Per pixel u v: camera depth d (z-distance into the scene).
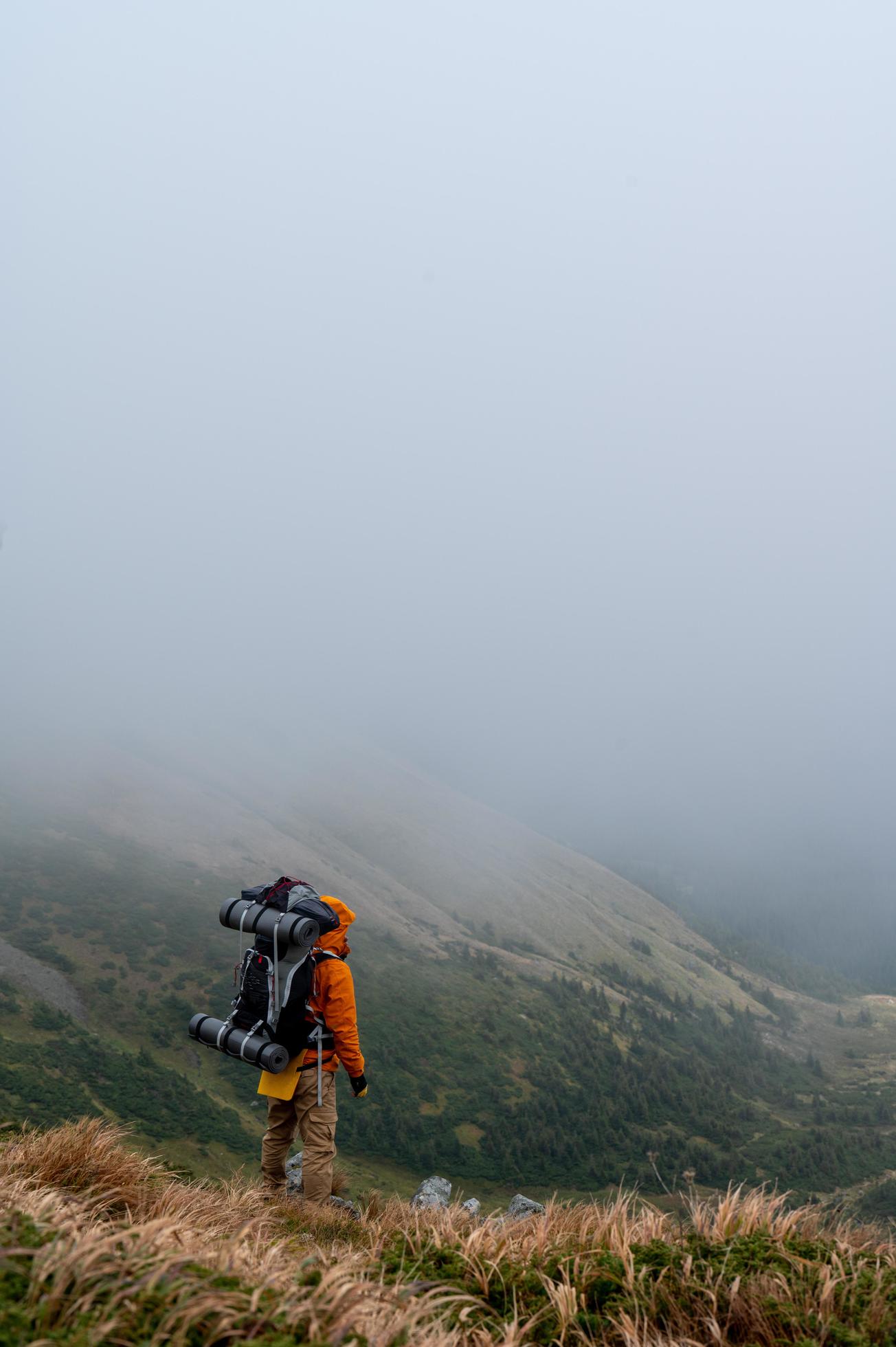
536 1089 145.00
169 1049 115.56
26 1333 2.30
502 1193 111.75
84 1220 3.60
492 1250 4.13
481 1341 3.19
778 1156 132.50
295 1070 6.50
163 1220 3.34
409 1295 3.28
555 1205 5.31
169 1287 2.59
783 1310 3.28
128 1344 2.31
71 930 141.50
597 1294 3.66
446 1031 157.88
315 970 6.50
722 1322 3.37
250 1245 3.90
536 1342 3.35
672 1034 199.38
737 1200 4.50
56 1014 111.56
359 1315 2.81
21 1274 2.60
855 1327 3.27
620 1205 4.79
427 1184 9.58
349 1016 6.49
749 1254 3.84
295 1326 2.67
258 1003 6.41
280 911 6.41
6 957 123.88
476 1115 131.88
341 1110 124.38
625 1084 153.62
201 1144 91.50
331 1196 6.70
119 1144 5.02
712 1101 156.62
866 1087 193.12
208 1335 2.48
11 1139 5.11
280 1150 6.92
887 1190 96.50
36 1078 92.38
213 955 145.00
